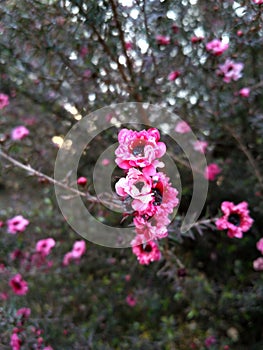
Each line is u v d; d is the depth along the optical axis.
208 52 2.17
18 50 2.28
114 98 2.28
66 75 2.29
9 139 2.46
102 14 2.05
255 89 2.21
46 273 2.51
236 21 2.18
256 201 2.44
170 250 2.27
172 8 2.18
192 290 2.22
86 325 2.46
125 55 2.14
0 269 2.46
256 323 2.41
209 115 2.28
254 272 2.51
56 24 2.17
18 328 2.18
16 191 2.74
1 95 2.53
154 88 2.22
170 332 2.29
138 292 2.49
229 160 2.50
